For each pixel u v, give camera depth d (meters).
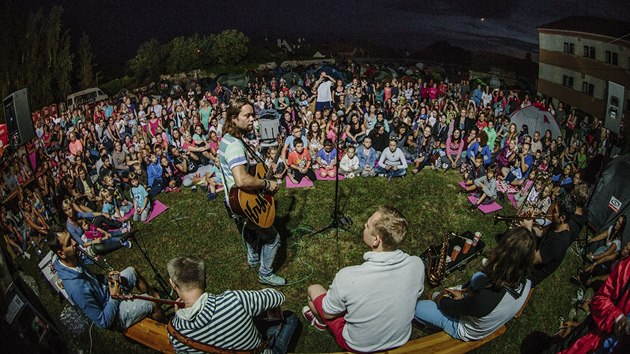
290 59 12.77
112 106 8.84
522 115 7.86
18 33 6.62
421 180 7.23
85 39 8.57
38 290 4.76
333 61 13.05
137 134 7.81
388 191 6.91
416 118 9.12
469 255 5.07
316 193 6.82
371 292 2.86
